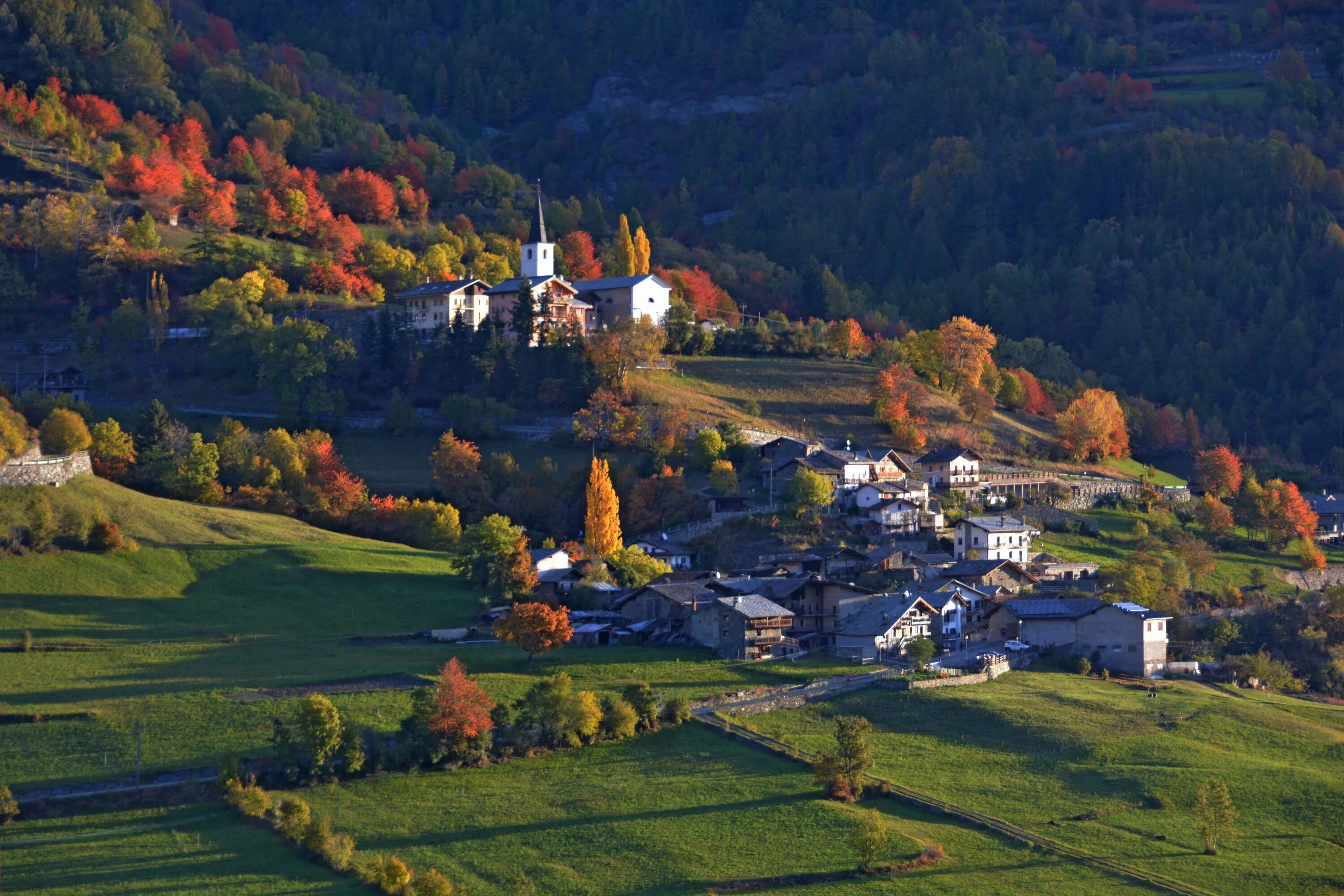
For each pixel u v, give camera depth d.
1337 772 176.38
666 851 144.25
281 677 188.25
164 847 138.88
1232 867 148.75
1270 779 171.25
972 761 174.38
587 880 137.88
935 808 158.25
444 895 127.88
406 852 142.38
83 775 152.62
